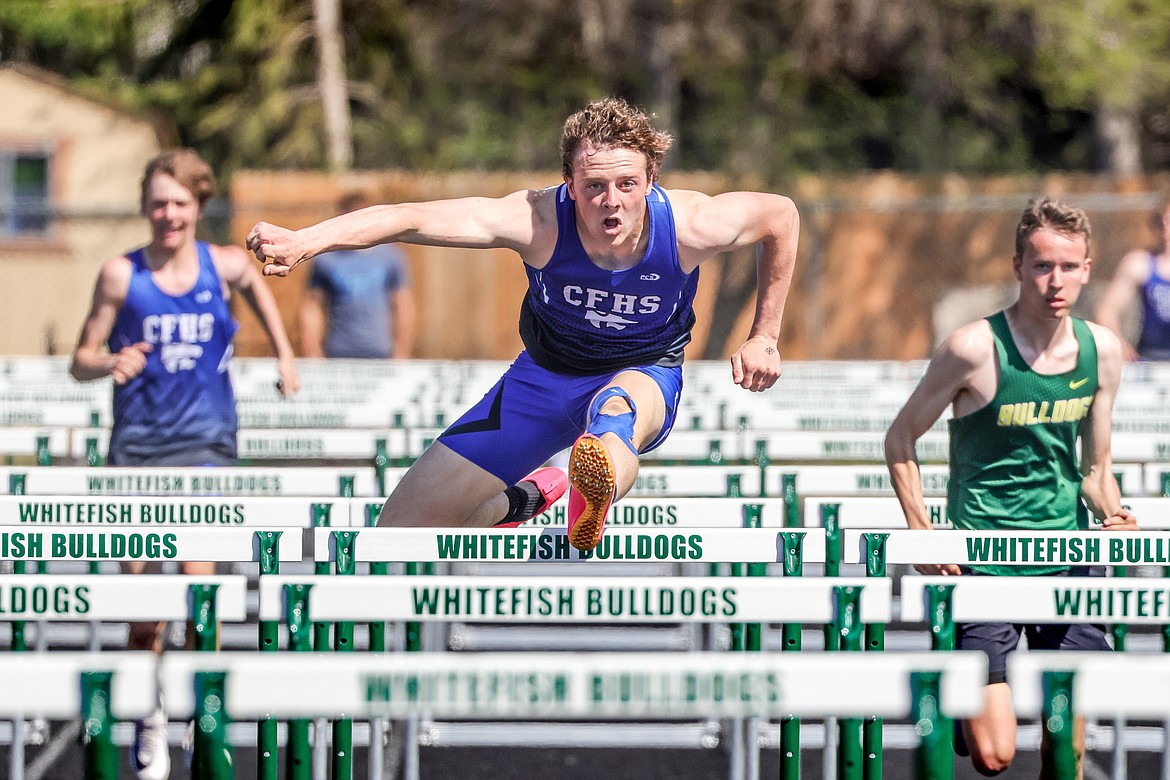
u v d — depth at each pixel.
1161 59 75.25
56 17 86.44
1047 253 15.52
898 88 89.56
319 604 11.53
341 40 85.81
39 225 70.88
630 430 14.27
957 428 16.62
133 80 91.44
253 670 9.12
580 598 11.55
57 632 27.78
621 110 14.27
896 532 13.89
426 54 84.88
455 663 9.11
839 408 29.72
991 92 85.81
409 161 84.12
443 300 67.12
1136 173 82.94
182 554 13.66
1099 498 16.75
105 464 24.81
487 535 13.74
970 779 21.56
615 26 73.31
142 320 21.88
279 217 65.31
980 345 16.00
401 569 23.14
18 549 13.53
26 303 70.75
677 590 11.57
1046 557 13.88
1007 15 69.94
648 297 15.13
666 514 16.16
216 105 88.38
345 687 9.11
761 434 23.22
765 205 15.23
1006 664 15.55
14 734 18.56
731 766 18.78
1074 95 73.62
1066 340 16.08
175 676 9.21
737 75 81.81
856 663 9.25
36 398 31.22
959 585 11.78
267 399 30.17
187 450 22.22
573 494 13.64
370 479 19.61
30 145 74.81
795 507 20.09
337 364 37.50
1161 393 28.66
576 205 14.67
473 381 34.53
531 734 22.27
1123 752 18.00
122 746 23.16
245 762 20.47
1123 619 11.86
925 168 82.12
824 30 73.00
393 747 23.39
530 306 15.96
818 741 22.02
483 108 87.25
